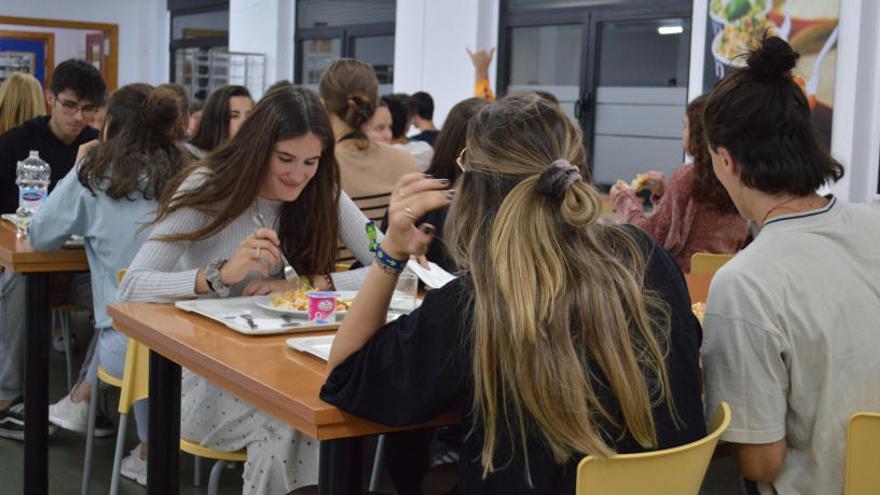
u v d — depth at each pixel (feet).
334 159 8.44
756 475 5.21
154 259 7.85
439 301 4.55
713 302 5.17
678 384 4.62
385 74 31.68
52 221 9.46
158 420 6.89
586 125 24.36
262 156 7.88
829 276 5.09
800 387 5.12
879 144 17.08
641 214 12.50
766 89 5.13
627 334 4.41
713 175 10.71
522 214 4.40
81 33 48.67
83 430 10.39
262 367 5.52
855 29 17.04
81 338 16.34
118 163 9.57
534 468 4.40
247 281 8.15
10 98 14.51
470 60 26.00
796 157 5.09
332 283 8.44
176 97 9.99
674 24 22.12
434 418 4.91
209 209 8.04
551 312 4.30
